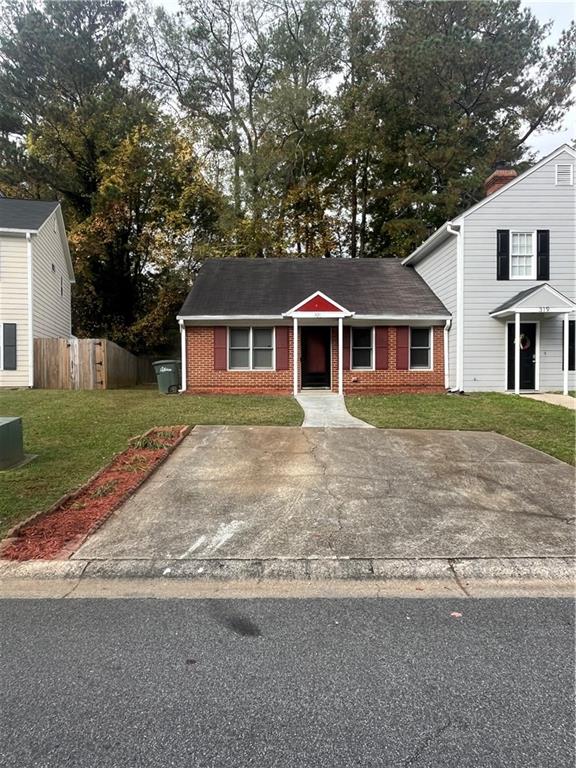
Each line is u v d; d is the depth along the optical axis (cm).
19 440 651
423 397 1291
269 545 411
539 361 1404
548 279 1401
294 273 1711
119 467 621
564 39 2273
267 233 2328
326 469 629
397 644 279
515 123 2406
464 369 1412
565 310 1309
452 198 2206
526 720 219
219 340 1455
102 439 770
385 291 1588
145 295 2533
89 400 1166
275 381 1464
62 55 2280
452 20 2348
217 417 962
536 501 522
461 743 206
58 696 235
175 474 607
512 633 291
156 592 344
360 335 1490
